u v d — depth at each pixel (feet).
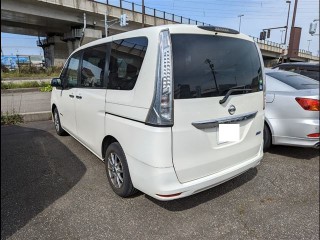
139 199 10.07
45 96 37.78
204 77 8.32
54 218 8.92
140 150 8.24
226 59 8.99
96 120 10.99
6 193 10.44
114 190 10.37
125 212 9.29
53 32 131.64
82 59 12.95
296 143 13.51
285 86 14.21
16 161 13.55
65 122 15.65
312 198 10.42
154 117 7.72
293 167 13.17
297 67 24.93
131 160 8.73
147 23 111.55
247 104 9.59
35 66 93.86
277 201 10.18
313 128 12.85
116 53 9.84
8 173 12.18
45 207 9.53
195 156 8.29
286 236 8.28
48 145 15.94
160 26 8.05
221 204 9.91
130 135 8.62
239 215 9.27
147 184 8.20
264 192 10.80
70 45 116.98
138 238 8.09
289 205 9.93
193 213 9.32
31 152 14.79
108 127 9.98
